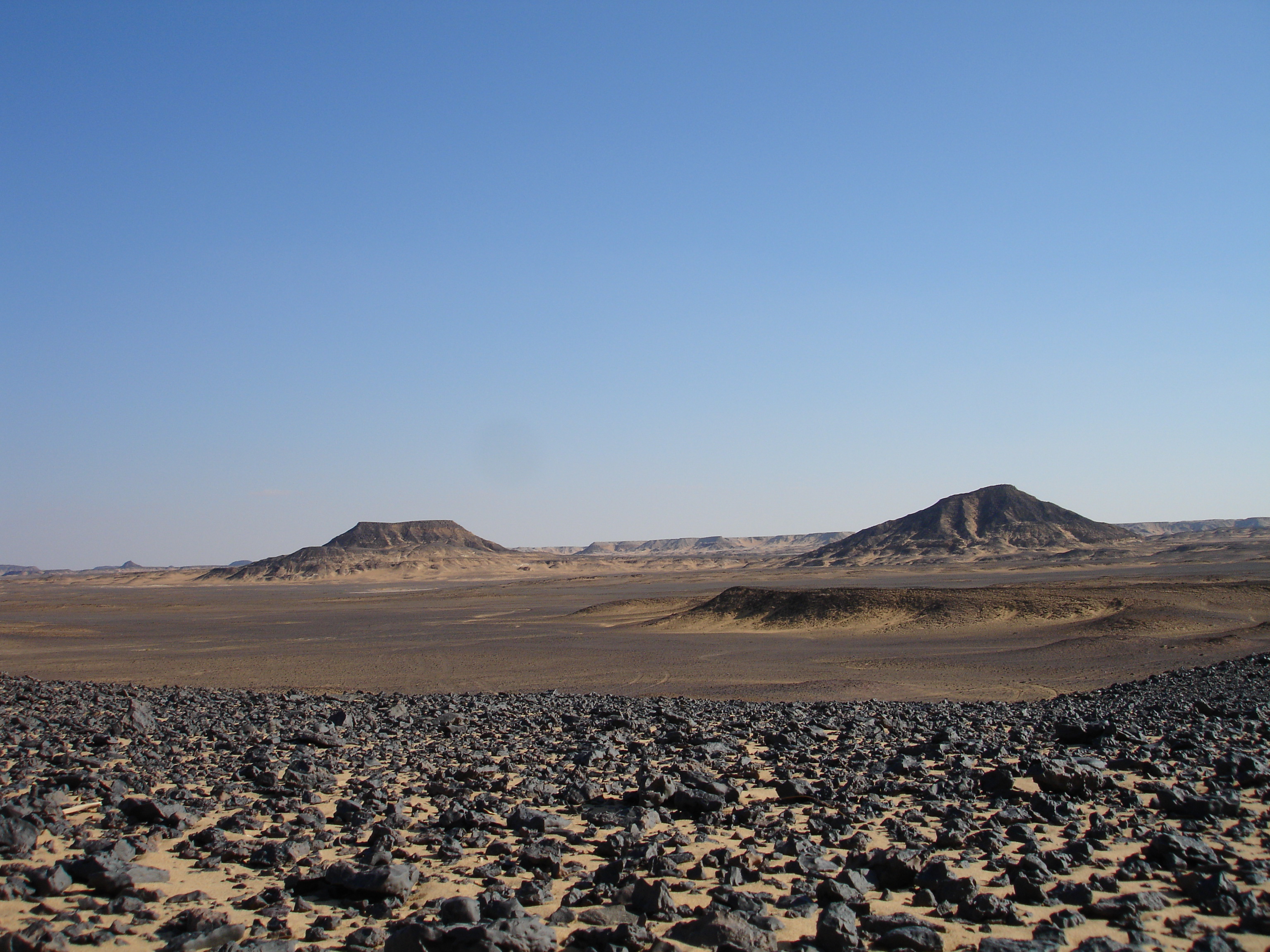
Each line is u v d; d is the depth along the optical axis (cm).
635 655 6506
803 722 2475
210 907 952
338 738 2141
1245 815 1260
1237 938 812
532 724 2580
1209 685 3347
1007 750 1900
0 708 2933
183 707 3078
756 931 824
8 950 796
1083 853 1085
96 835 1231
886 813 1361
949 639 7081
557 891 999
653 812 1331
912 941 808
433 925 805
